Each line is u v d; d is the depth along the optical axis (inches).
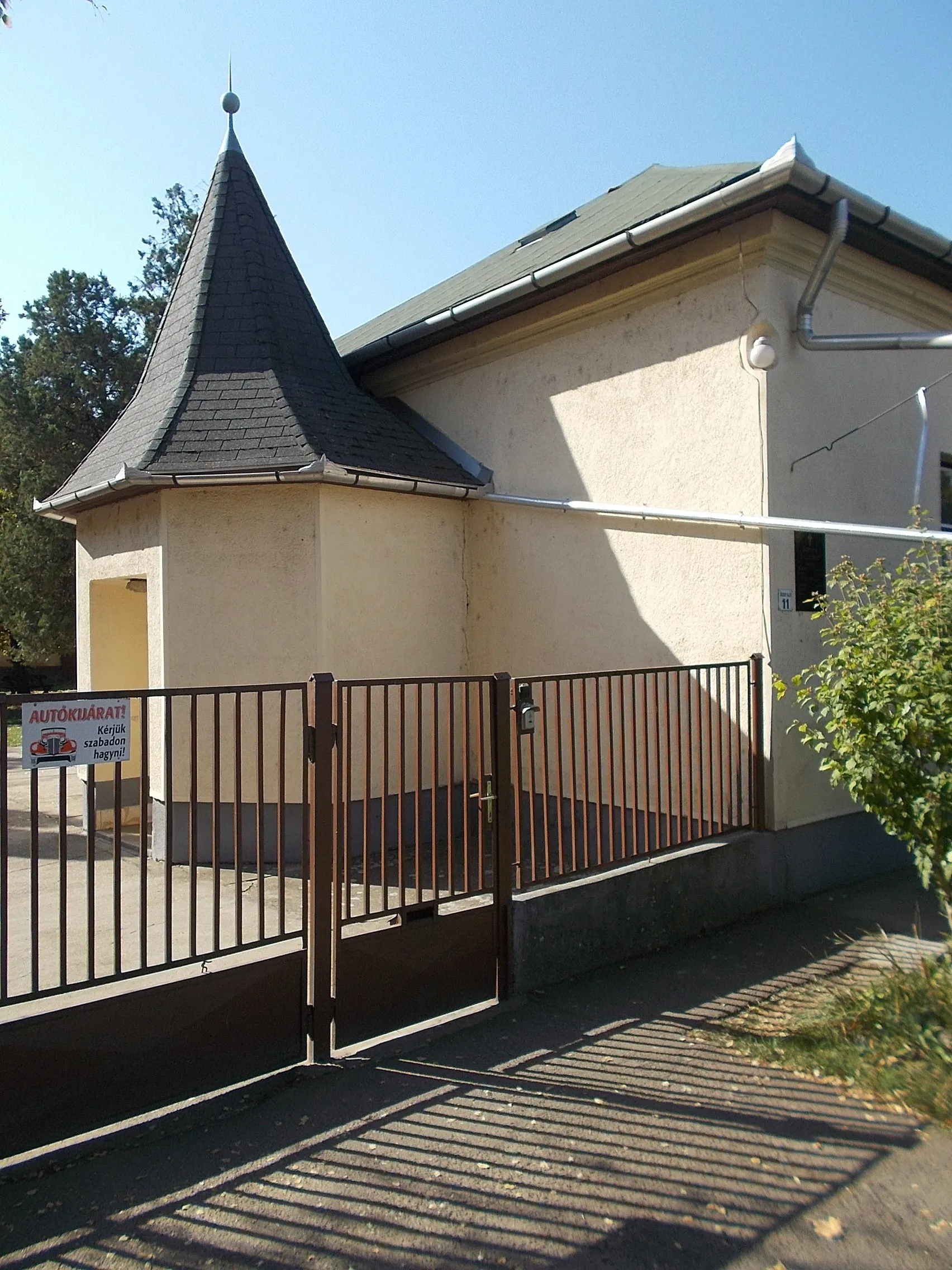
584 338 278.1
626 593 263.7
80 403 810.2
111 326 824.9
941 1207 110.0
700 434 246.2
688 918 208.4
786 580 234.1
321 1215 108.1
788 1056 148.8
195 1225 106.3
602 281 267.0
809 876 241.4
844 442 257.0
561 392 285.0
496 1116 130.6
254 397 283.3
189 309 316.2
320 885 146.6
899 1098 134.9
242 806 264.1
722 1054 150.6
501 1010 168.2
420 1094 136.9
